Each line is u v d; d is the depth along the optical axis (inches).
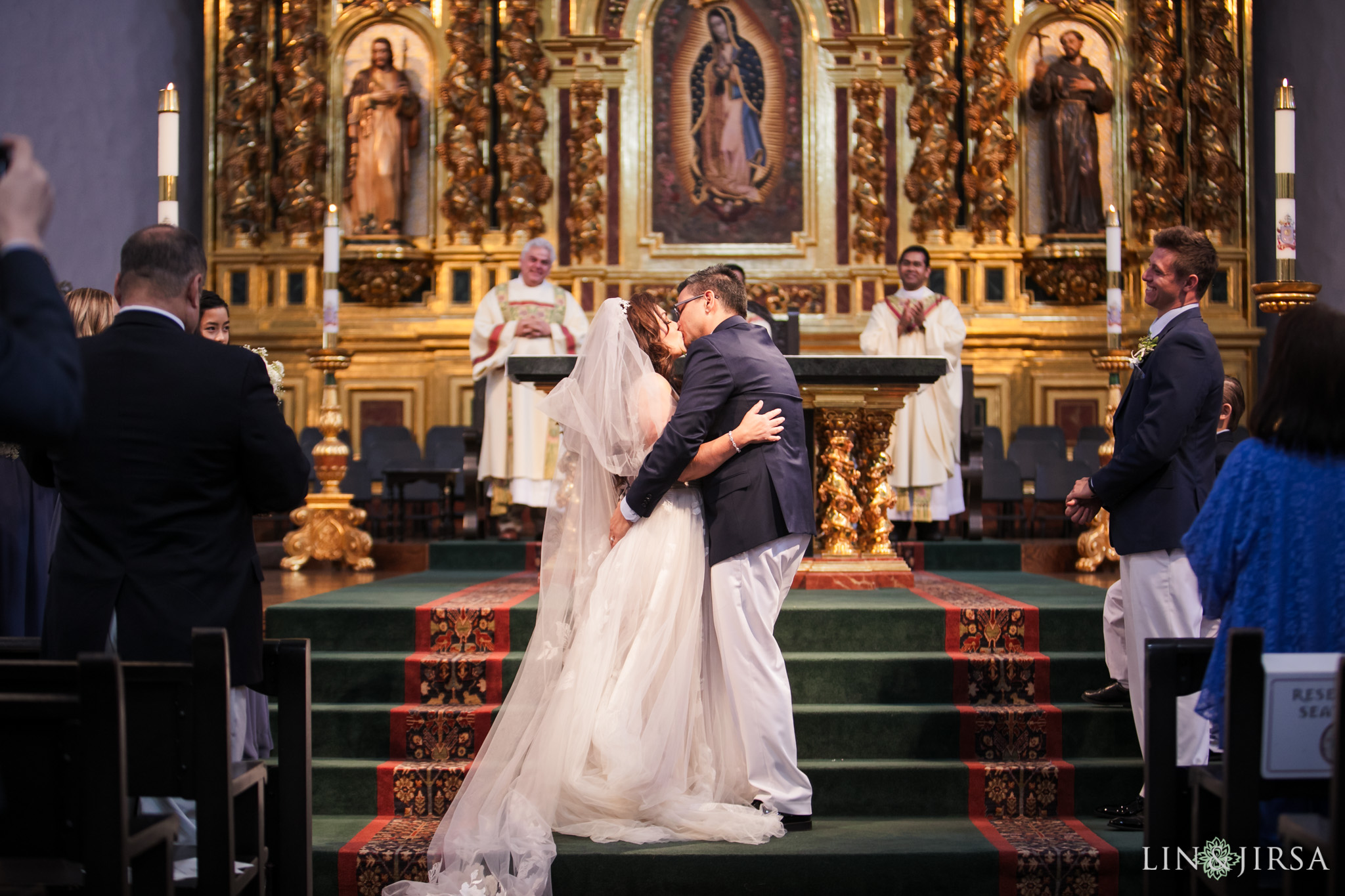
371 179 415.5
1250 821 96.3
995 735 167.3
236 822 110.2
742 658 145.4
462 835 139.5
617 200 417.7
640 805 145.3
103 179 373.1
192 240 115.1
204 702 97.1
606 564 151.3
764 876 137.4
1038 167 423.5
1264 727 96.1
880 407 225.6
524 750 148.3
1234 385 191.9
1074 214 417.4
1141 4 417.4
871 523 227.3
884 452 227.9
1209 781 103.6
